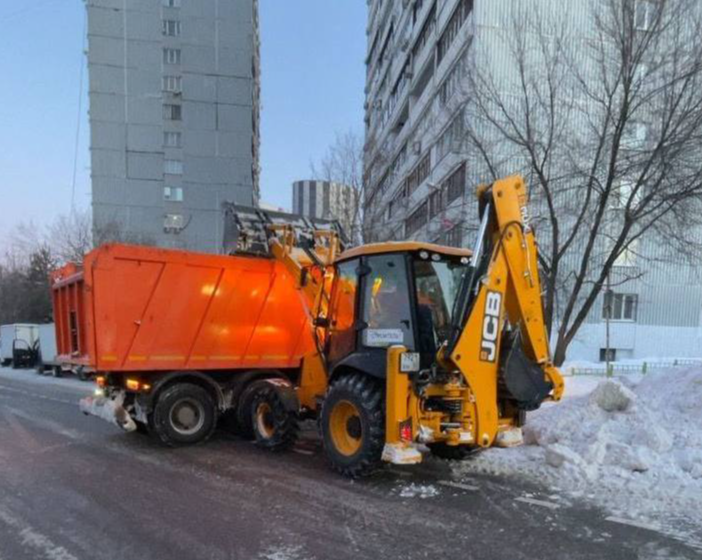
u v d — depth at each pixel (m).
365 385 5.94
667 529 4.46
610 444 6.19
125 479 6.04
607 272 14.30
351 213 24.42
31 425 9.52
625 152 13.89
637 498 5.16
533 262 5.98
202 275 7.86
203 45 58.44
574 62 15.31
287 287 8.55
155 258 7.50
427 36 30.83
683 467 5.80
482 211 5.96
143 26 57.34
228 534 4.43
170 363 7.70
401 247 6.02
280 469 6.43
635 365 22.92
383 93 47.53
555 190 14.78
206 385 8.04
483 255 5.78
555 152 14.86
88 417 10.41
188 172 58.25
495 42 20.31
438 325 6.02
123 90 57.00
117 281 7.29
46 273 50.53
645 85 13.69
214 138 58.75
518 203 5.91
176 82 58.06
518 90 17.28
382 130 46.34
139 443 7.91
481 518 4.75
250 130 59.88
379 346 6.11
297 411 7.26
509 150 15.98
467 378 5.57
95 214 53.66
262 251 8.72
